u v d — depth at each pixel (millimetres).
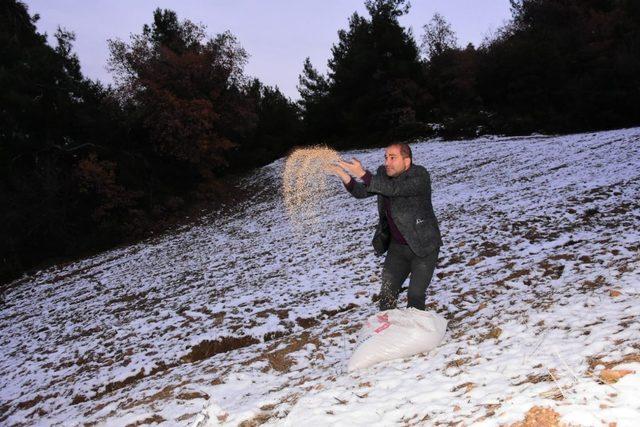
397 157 4359
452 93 54469
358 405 3469
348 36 63219
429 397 3297
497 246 10836
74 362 9398
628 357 2945
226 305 10812
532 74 44375
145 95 34844
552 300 5277
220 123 39156
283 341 7230
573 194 15070
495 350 3996
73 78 32875
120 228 29797
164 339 9281
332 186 30250
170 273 17594
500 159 28047
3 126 28172
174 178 37688
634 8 50281
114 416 5188
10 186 28781
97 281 19578
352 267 12164
